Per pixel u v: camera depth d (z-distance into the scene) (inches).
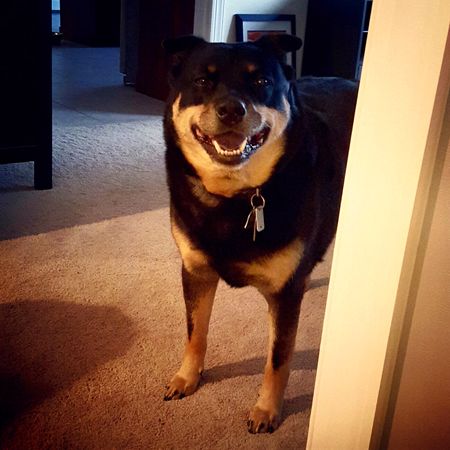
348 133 71.5
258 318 76.6
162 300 79.3
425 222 36.5
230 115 52.7
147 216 102.6
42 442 55.8
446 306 36.2
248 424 58.9
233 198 55.6
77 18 285.6
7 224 96.9
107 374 65.1
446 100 33.8
